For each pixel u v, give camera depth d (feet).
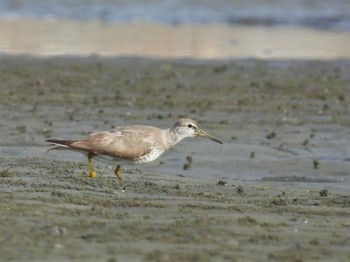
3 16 109.19
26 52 85.30
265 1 117.19
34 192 38.75
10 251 29.25
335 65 81.35
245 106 65.51
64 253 29.22
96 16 110.83
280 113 63.46
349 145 54.85
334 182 46.85
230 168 49.26
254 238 32.30
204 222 34.32
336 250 31.01
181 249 30.40
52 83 72.18
